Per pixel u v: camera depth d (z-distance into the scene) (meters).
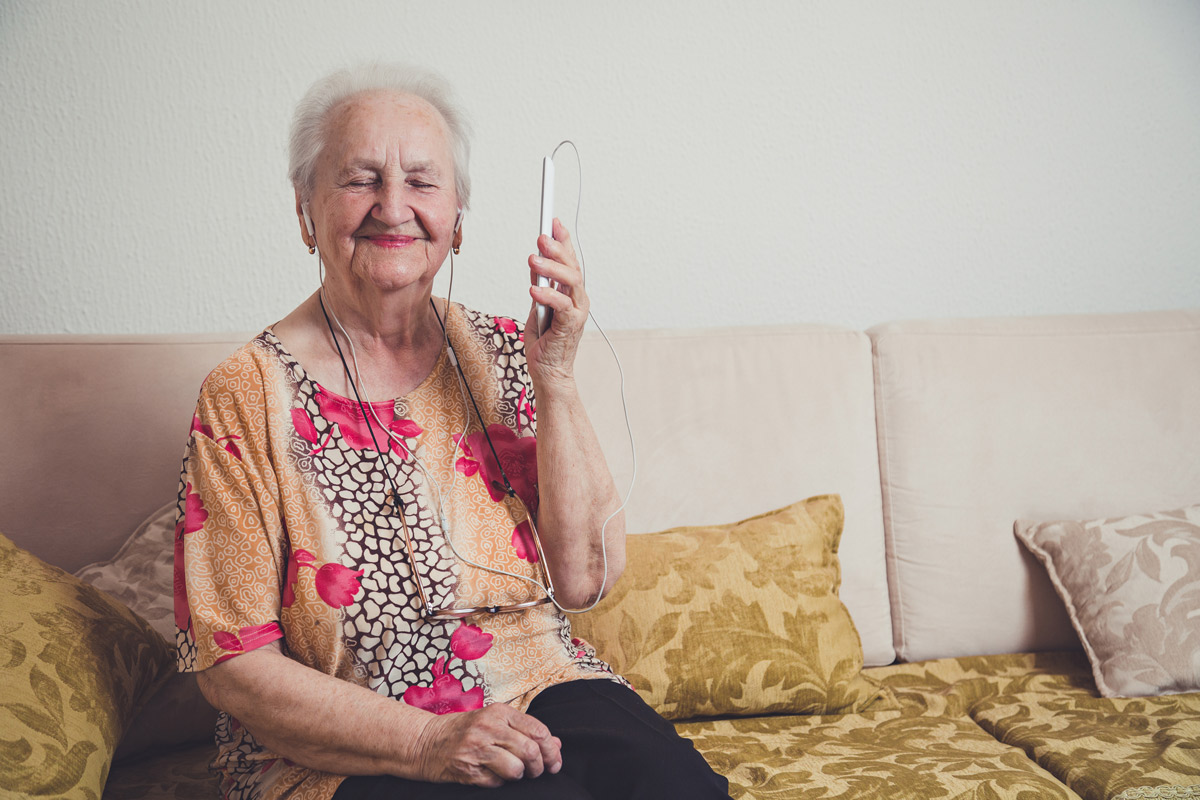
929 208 2.01
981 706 1.50
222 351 1.49
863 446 1.65
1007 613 1.63
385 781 0.91
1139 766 1.21
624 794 0.93
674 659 1.36
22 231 1.71
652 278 1.93
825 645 1.42
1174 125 2.08
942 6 1.99
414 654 1.01
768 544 1.47
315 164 1.06
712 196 1.94
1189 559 1.51
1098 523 1.58
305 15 1.79
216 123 1.77
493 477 1.11
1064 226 2.06
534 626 1.09
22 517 1.38
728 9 1.93
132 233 1.75
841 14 1.96
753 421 1.61
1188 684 1.45
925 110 2.00
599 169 1.90
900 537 1.64
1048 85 2.03
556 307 1.02
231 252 1.79
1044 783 1.16
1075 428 1.67
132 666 1.15
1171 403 1.70
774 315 1.98
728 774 1.22
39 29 1.70
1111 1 2.04
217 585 0.96
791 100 1.96
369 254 1.03
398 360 1.12
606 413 1.58
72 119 1.72
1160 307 2.08
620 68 1.90
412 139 1.03
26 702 0.95
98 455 1.41
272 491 0.99
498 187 1.86
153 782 1.19
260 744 1.03
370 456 1.04
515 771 0.86
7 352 1.42
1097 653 1.50
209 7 1.75
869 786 1.15
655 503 1.56
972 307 2.04
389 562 1.01
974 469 1.65
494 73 1.85
